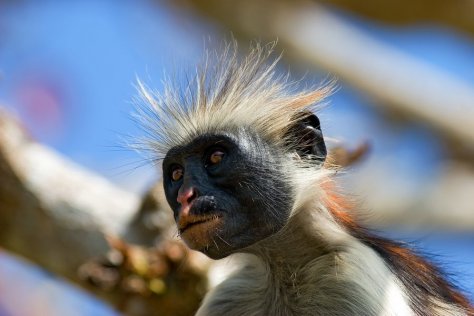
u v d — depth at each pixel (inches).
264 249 537.6
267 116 545.3
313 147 550.6
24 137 655.8
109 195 646.5
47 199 634.2
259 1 1016.2
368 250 526.9
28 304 840.9
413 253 551.8
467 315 549.0
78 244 627.8
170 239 613.9
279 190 528.1
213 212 511.5
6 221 639.1
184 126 557.6
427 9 1007.6
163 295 609.0
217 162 524.7
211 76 576.7
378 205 992.9
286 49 1015.0
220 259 546.9
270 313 538.3
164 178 537.3
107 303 621.0
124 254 608.7
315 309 519.8
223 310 545.3
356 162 623.8
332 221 538.9
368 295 503.2
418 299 518.6
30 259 644.1
